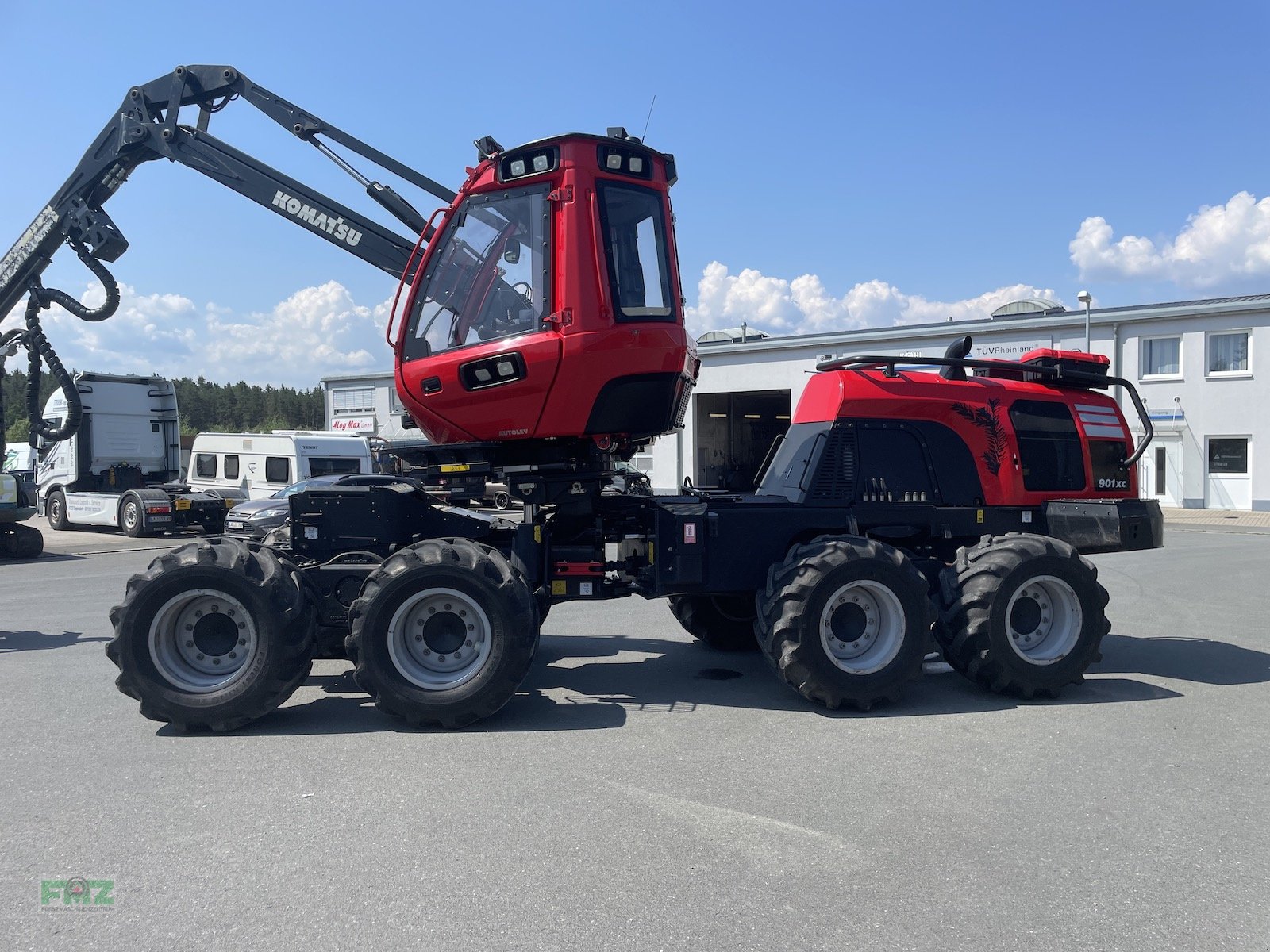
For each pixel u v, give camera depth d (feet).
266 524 52.80
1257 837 12.42
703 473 107.04
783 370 101.71
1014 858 11.74
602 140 18.99
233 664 17.60
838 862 11.62
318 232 24.99
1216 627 28.45
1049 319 90.53
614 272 19.08
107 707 19.38
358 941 9.71
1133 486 23.63
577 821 12.91
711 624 25.20
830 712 18.67
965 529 21.54
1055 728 17.49
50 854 11.88
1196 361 84.99
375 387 140.87
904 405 21.36
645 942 9.69
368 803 13.62
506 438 19.58
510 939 9.74
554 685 21.18
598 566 20.12
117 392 73.26
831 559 18.37
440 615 17.71
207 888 10.93
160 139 26.45
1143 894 10.80
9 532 52.47
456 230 19.83
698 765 15.34
